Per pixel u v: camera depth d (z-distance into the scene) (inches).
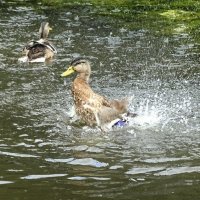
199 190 406.3
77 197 390.9
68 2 1102.4
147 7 1076.5
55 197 390.0
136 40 859.4
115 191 402.3
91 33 893.8
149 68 734.5
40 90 647.1
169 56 786.2
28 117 560.1
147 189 406.9
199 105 604.4
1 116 558.9
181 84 673.6
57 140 505.4
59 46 827.4
